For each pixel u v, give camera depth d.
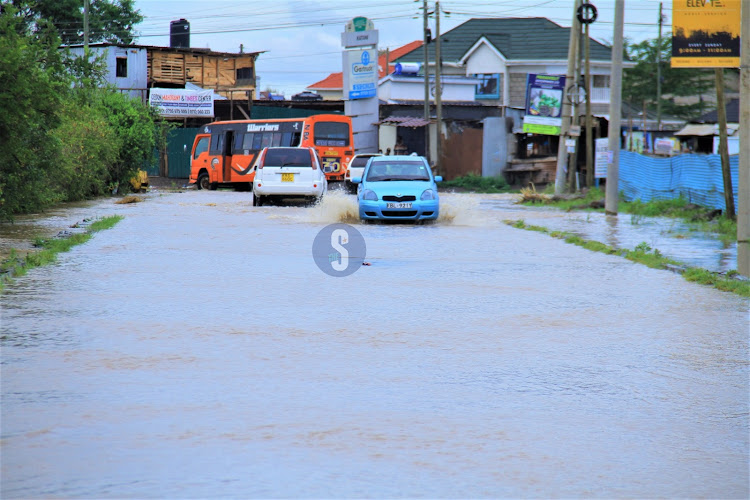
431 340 23.55
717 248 49.19
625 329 25.52
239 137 127.94
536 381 19.33
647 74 196.25
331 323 25.72
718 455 14.61
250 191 127.00
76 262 39.44
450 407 17.14
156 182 152.62
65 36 197.88
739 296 31.94
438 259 42.44
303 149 83.69
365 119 156.25
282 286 32.88
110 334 23.58
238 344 22.61
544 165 145.00
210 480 12.97
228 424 15.75
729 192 65.19
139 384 18.45
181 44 186.75
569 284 34.62
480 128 153.00
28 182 64.62
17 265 36.41
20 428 15.38
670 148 151.38
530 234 56.81
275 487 12.75
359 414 16.53
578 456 14.41
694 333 25.02
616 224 67.06
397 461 13.95
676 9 38.56
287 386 18.52
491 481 13.16
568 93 103.12
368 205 62.97
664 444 15.13
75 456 13.97
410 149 157.00
